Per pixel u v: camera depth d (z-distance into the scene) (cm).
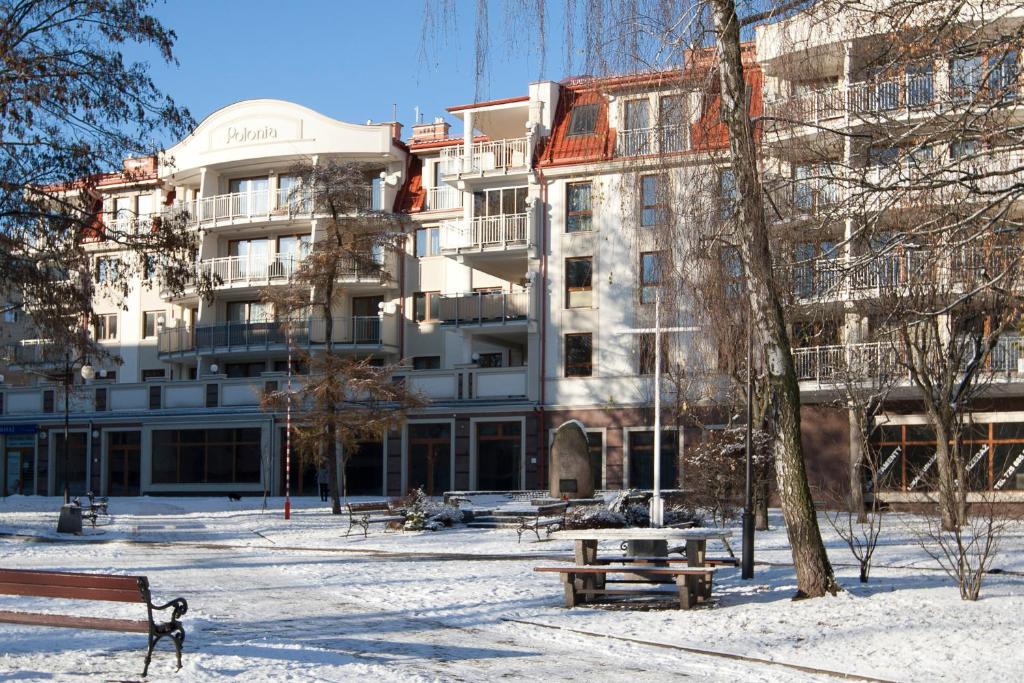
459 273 5041
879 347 2675
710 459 2805
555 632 1328
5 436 5553
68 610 1460
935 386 2570
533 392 4481
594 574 1583
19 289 2697
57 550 2616
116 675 986
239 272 5309
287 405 3806
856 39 1369
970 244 1242
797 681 1027
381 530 3109
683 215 1584
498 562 2270
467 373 4622
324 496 4594
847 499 3198
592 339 4403
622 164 1598
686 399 3005
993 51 1204
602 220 4378
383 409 3794
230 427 5056
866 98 1362
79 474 5359
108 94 2489
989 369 2994
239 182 5488
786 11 1379
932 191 1241
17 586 1049
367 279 5000
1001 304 1873
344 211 3831
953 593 1456
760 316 1509
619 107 1582
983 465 3425
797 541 1480
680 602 1474
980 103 1201
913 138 1263
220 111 5359
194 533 3100
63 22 2494
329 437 3691
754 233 1485
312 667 1038
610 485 4309
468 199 4719
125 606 1512
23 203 2562
